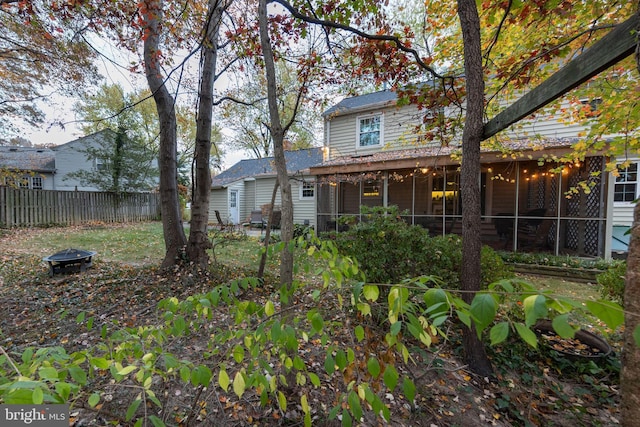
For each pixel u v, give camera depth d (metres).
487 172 7.96
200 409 1.56
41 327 2.92
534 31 3.43
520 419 1.95
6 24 5.10
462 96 3.86
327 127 11.18
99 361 0.98
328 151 10.62
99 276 4.49
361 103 10.74
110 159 12.94
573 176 6.38
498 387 2.24
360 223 3.38
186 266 4.61
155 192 14.95
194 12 3.76
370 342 1.33
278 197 14.15
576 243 6.39
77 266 4.83
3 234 8.27
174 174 4.86
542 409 2.04
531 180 7.80
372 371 0.99
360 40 3.70
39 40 5.33
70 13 3.43
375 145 10.02
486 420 1.93
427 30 4.09
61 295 3.74
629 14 2.74
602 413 2.01
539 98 1.94
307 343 2.61
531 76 3.58
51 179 16.17
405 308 0.96
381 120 9.86
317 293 1.23
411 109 9.05
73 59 5.66
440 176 8.52
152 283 4.17
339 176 8.55
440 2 3.62
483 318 0.68
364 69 4.03
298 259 1.61
